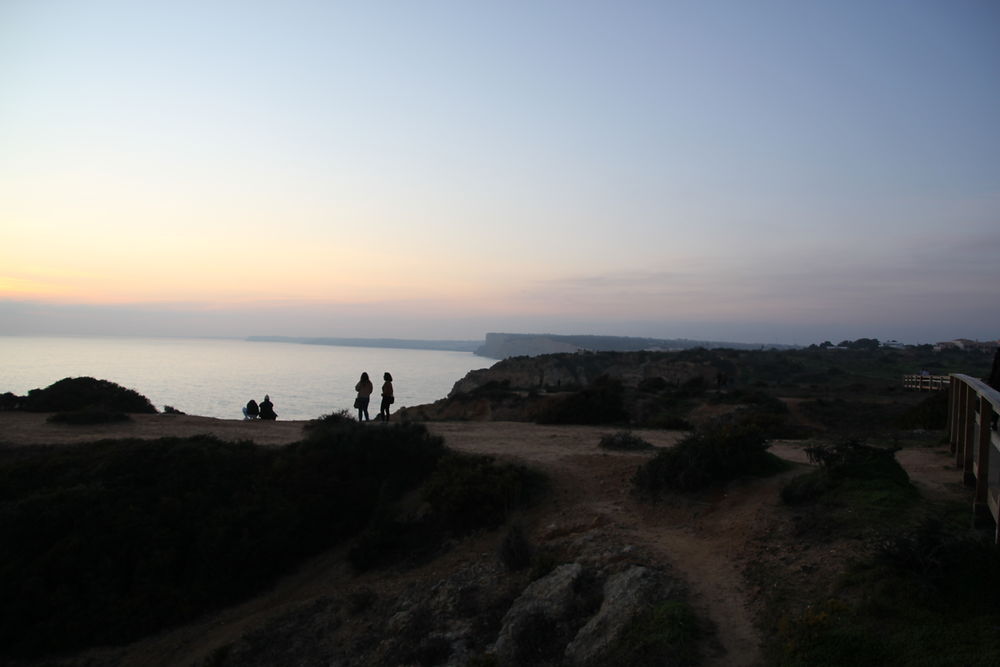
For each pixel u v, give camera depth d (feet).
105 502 42.83
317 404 266.77
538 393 140.26
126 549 40.42
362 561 41.14
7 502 42.47
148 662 34.78
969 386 31.60
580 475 45.39
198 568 40.78
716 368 251.80
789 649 18.72
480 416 131.23
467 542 39.99
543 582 28.68
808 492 31.63
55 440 57.98
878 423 101.86
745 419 71.31
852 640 18.10
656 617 22.26
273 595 40.75
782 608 21.80
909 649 17.43
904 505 28.45
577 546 32.73
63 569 38.45
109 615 37.24
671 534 32.63
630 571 26.81
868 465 32.14
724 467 37.65
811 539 27.14
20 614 36.19
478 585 32.99
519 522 40.11
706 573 26.73
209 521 43.14
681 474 37.65
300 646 33.35
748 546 28.48
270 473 48.83
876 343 462.19
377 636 31.81
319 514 46.26
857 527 26.76
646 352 296.92
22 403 78.02
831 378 231.30
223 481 47.19
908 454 46.78
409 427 55.11
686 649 20.29
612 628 23.07
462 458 48.34
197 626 37.86
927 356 320.70
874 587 21.01
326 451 51.01
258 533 43.21
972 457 33.99
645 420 84.48
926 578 20.57
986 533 24.77
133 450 49.47
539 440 60.80
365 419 72.08
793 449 52.75
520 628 25.73
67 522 41.09
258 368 572.10
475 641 27.76
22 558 38.68
